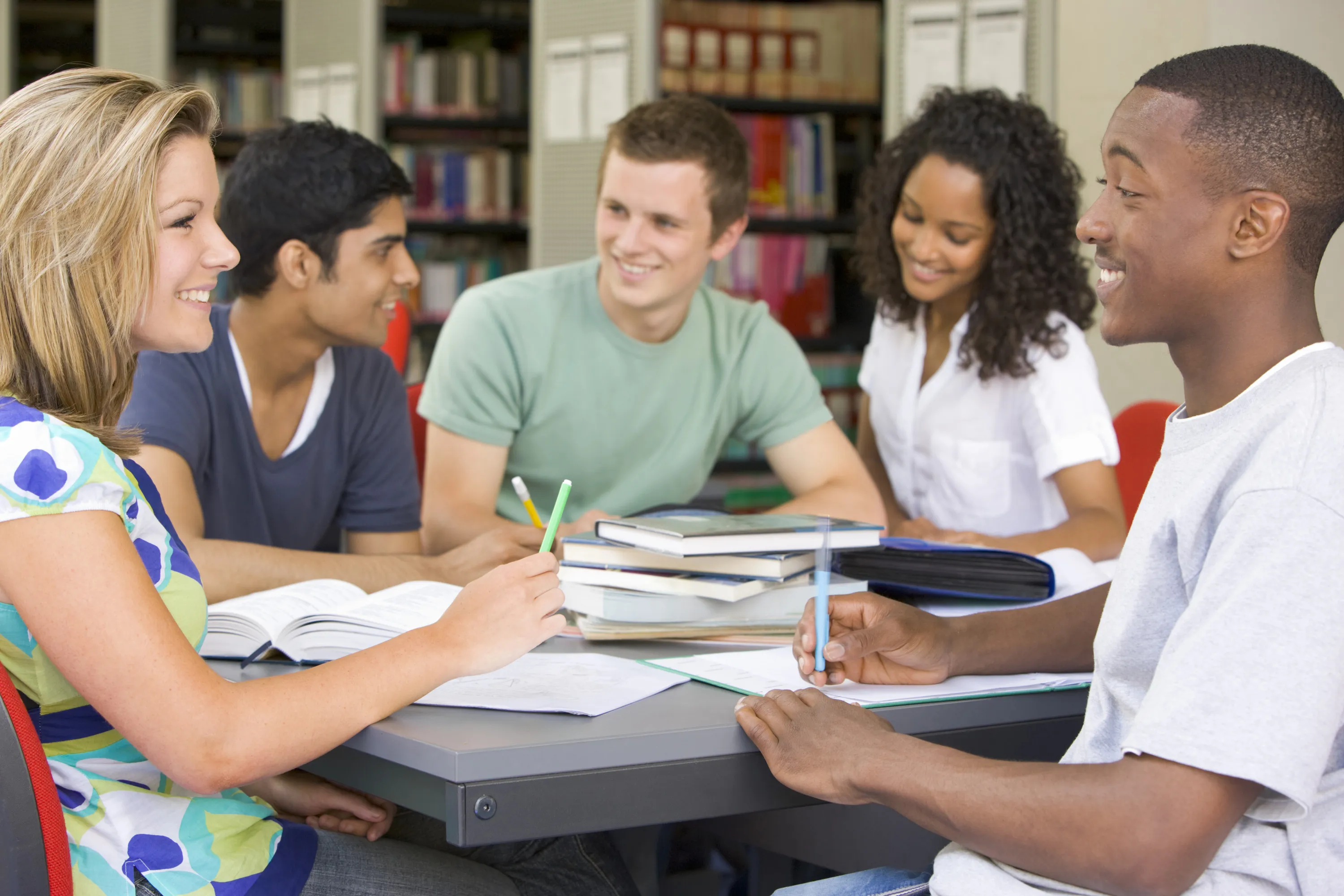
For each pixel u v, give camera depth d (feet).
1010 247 7.00
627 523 4.38
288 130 5.77
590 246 14.64
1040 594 4.87
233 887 3.33
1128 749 2.72
